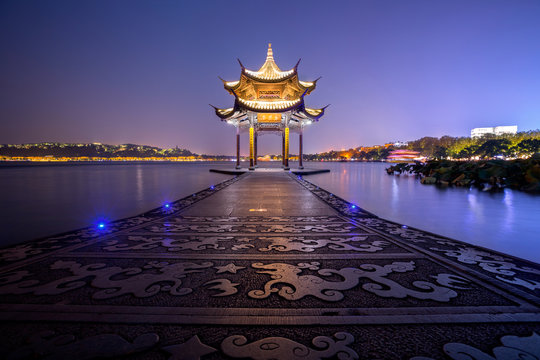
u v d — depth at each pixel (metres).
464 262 2.95
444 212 6.60
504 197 9.48
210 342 1.65
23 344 1.62
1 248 3.54
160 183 16.81
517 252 3.53
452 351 1.55
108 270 2.78
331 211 6.29
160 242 3.82
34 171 35.91
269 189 10.91
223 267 2.86
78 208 7.54
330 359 1.50
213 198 8.43
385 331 1.75
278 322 1.84
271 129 29.33
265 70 22.72
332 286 2.38
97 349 1.58
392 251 3.38
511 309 2.00
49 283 2.46
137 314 1.94
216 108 22.19
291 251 3.39
